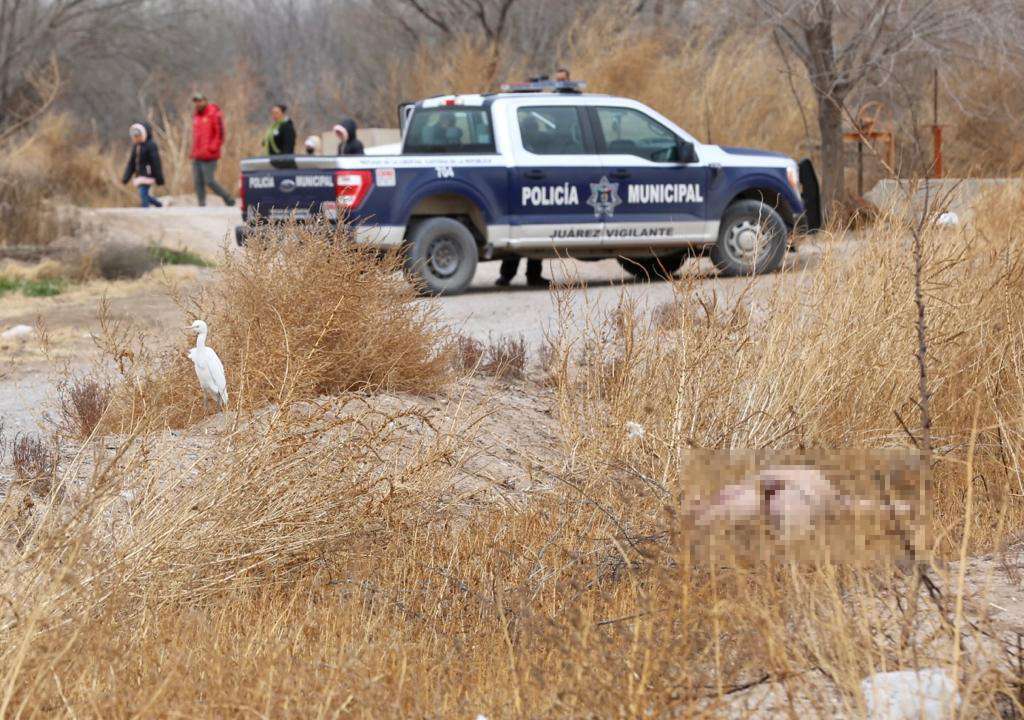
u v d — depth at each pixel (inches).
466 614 337.7
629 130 979.9
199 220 1457.9
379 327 543.8
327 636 303.0
